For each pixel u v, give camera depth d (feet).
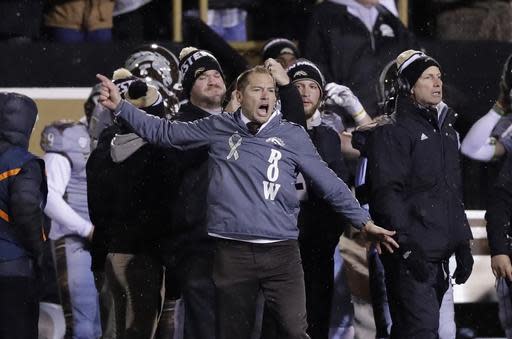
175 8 133.18
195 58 97.14
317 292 98.32
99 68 127.75
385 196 92.84
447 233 93.56
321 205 97.71
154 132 86.94
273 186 85.51
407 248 92.48
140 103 92.94
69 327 112.88
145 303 93.45
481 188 126.21
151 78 114.01
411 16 141.90
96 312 113.70
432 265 93.61
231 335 86.69
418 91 94.48
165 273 96.58
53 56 127.03
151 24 136.46
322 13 125.49
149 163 92.43
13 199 87.25
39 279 90.27
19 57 126.31
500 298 99.35
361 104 122.01
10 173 87.66
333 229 98.27
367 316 114.83
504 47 133.18
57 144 112.88
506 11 136.05
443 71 132.26
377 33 125.90
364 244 114.62
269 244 85.66
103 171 93.45
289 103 92.99
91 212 94.79
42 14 130.62
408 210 93.40
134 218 92.84
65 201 113.29
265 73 86.12
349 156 112.06
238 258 85.61
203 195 90.17
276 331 88.07
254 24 139.23
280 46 121.70
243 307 86.33
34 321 89.20
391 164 93.30
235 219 85.10
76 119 126.82
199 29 123.85
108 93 86.74
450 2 136.87
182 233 90.79
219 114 87.76
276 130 86.33
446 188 94.22
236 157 85.71
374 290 104.83
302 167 86.79
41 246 88.69
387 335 104.68
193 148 86.94
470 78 132.57
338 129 112.88
